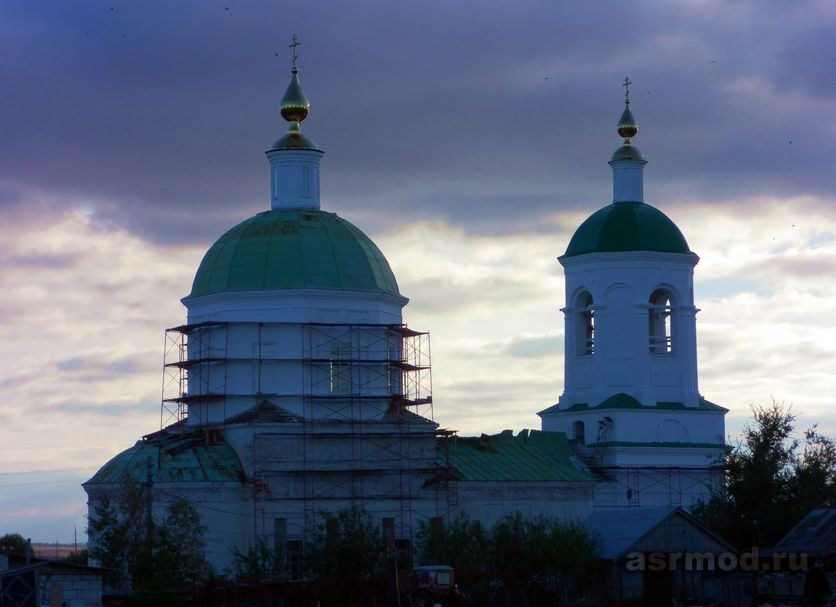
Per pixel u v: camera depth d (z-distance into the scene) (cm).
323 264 11625
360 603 9762
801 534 10656
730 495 12538
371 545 10250
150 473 10212
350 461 11206
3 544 13612
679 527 10750
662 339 13088
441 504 11431
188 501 10625
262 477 10962
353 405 11500
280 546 10462
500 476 11838
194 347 11775
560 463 12362
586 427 12912
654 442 12781
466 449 12131
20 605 7744
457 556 10300
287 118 12256
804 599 9431
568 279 13212
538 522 10788
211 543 10831
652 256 12912
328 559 10206
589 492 12125
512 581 10250
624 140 13350
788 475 12600
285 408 11444
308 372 11506
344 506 11125
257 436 11012
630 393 12862
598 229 13050
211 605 9544
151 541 10069
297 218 11869
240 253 11688
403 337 11875
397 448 11325
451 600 9712
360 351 11606
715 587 10544
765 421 12781
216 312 11644
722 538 10719
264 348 11500
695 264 13162
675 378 12988
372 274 11762
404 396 11606
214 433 11312
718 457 12900
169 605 9519
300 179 12125
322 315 11562
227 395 11488
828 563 10331
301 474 11062
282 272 11556
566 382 13188
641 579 10606
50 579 8944
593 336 13038
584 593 10594
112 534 10138
